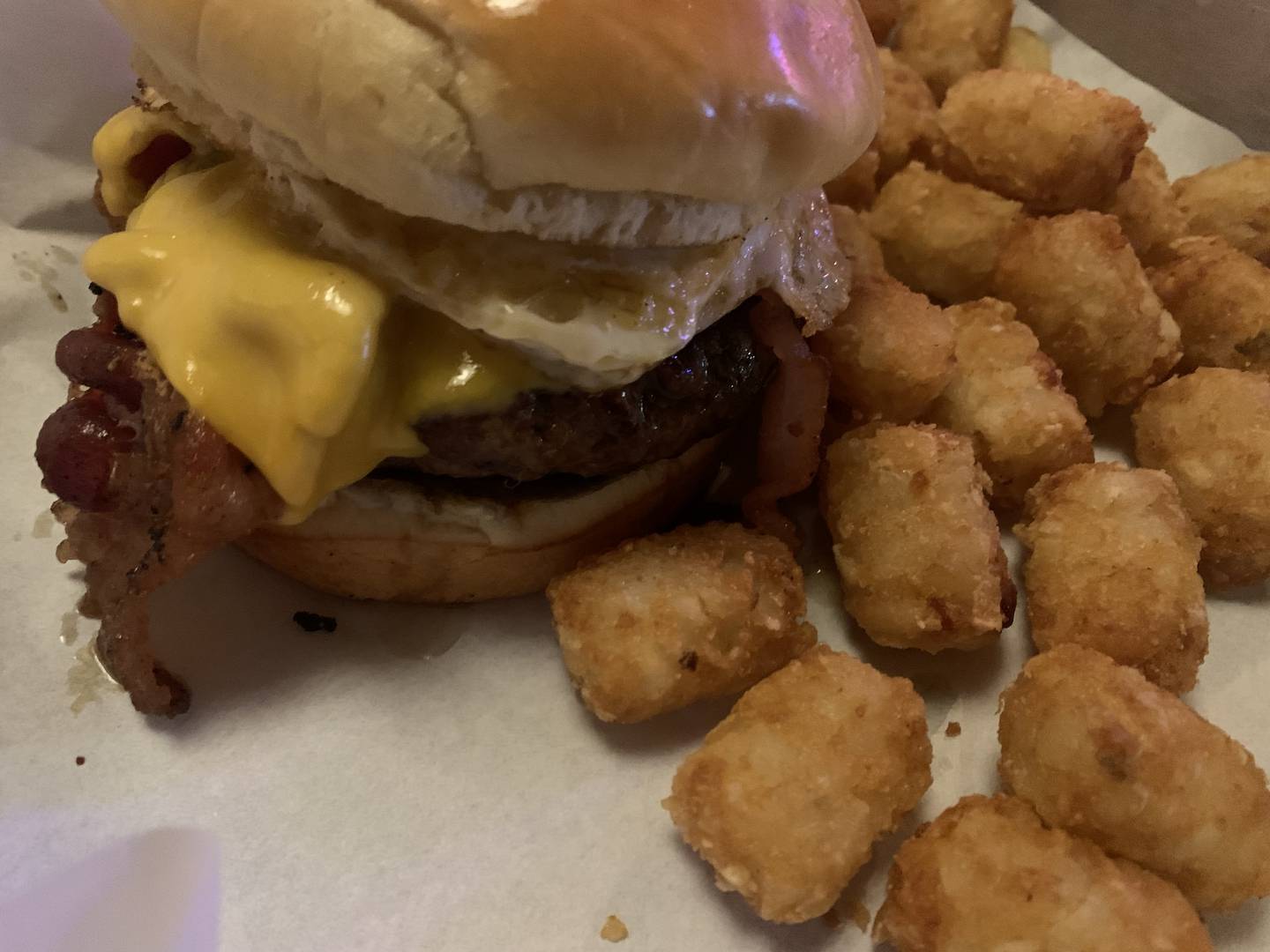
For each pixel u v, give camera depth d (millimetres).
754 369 124
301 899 108
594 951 107
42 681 120
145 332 107
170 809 112
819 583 144
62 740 116
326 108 90
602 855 113
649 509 132
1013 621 140
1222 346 159
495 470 113
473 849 113
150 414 105
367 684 124
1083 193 166
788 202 128
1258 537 137
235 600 129
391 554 120
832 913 111
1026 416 144
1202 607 128
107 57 156
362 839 112
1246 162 177
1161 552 128
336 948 105
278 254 103
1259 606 142
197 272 105
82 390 130
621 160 92
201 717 119
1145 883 104
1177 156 197
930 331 143
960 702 131
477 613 133
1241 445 139
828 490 139
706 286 108
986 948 99
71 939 104
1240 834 106
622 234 100
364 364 99
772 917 105
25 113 156
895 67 178
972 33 192
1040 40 210
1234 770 108
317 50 90
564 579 124
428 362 105
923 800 122
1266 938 111
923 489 129
